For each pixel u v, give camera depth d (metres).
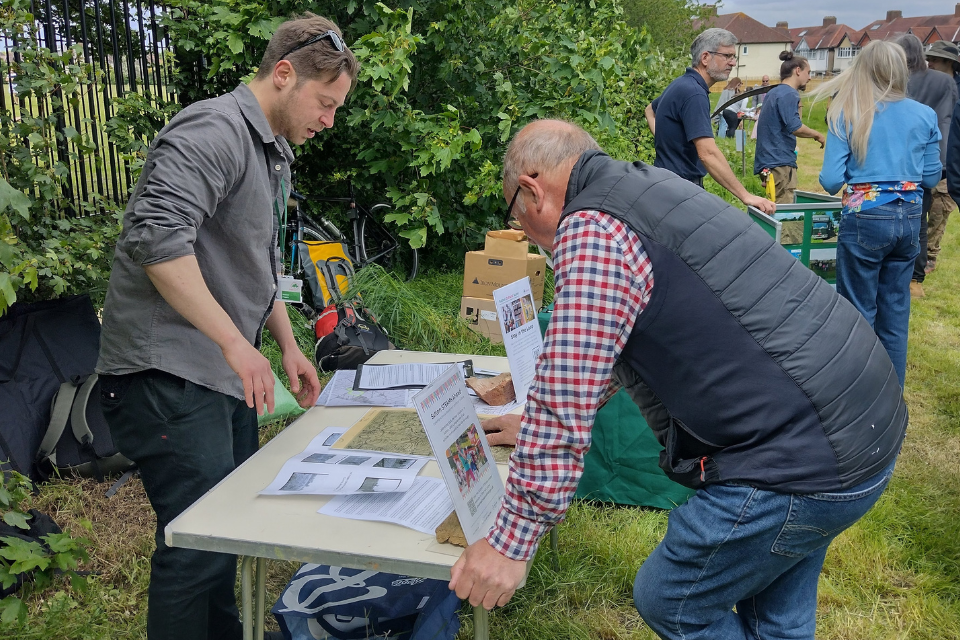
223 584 1.94
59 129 3.96
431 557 1.44
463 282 5.21
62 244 3.61
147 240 1.60
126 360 1.77
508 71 5.43
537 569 2.59
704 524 1.46
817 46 76.44
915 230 3.59
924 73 5.37
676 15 16.55
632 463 2.99
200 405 1.81
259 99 1.85
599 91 5.34
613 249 1.35
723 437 1.43
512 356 2.21
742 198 3.94
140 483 3.20
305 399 2.24
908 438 3.72
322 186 5.84
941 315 5.61
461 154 5.03
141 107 4.38
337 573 2.26
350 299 4.52
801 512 1.40
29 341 3.25
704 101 3.87
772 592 1.71
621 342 1.38
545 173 1.53
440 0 4.96
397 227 5.84
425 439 1.95
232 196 1.79
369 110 4.85
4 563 2.34
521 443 1.39
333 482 1.71
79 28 4.86
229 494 1.68
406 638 2.11
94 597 2.46
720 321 1.37
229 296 1.85
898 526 2.94
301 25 1.82
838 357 1.40
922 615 2.45
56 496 3.01
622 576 2.62
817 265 4.28
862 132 3.52
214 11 4.65
